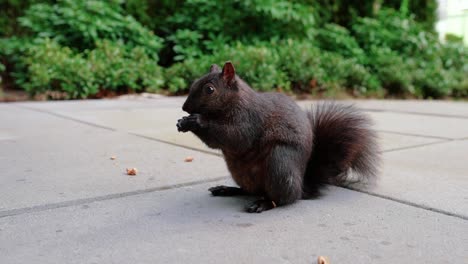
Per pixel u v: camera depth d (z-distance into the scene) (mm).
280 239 796
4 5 2979
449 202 947
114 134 1541
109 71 2613
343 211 908
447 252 759
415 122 1930
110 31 2850
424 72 3332
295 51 2922
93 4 2895
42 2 3021
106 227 834
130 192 997
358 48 3420
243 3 3137
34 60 2605
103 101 2459
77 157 1247
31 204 923
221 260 734
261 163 934
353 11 3705
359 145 1030
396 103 2750
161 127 1677
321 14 3621
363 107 2488
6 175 1088
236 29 3203
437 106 2590
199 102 906
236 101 914
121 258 738
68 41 2869
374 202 953
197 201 958
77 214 884
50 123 1736
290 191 921
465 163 1227
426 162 1236
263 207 911
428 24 4035
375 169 1063
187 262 729
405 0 3807
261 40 3193
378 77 3244
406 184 1056
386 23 3693
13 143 1393
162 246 772
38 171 1120
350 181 1079
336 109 1064
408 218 875
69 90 2518
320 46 3406
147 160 1228
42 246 770
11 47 2754
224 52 2842
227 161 965
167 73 2854
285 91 2797
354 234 813
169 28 3301
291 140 925
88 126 1685
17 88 2824
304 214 895
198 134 916
